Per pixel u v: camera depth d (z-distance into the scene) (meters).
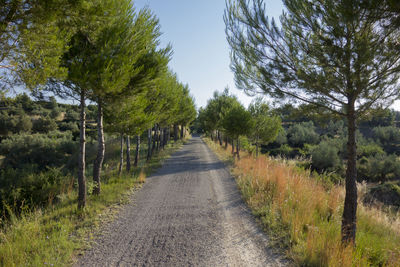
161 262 3.63
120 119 10.00
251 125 17.27
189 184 9.63
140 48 6.93
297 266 3.36
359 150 44.88
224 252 3.92
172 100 15.59
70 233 4.70
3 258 3.47
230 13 4.76
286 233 4.45
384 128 71.19
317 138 63.81
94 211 6.05
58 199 7.21
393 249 3.94
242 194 7.68
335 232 4.21
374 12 2.92
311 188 7.08
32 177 10.32
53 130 47.09
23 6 2.87
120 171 10.93
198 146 32.16
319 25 3.64
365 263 3.21
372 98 3.96
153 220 5.55
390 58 3.40
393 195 19.66
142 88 7.11
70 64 5.43
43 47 3.36
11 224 4.89
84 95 6.34
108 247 4.15
